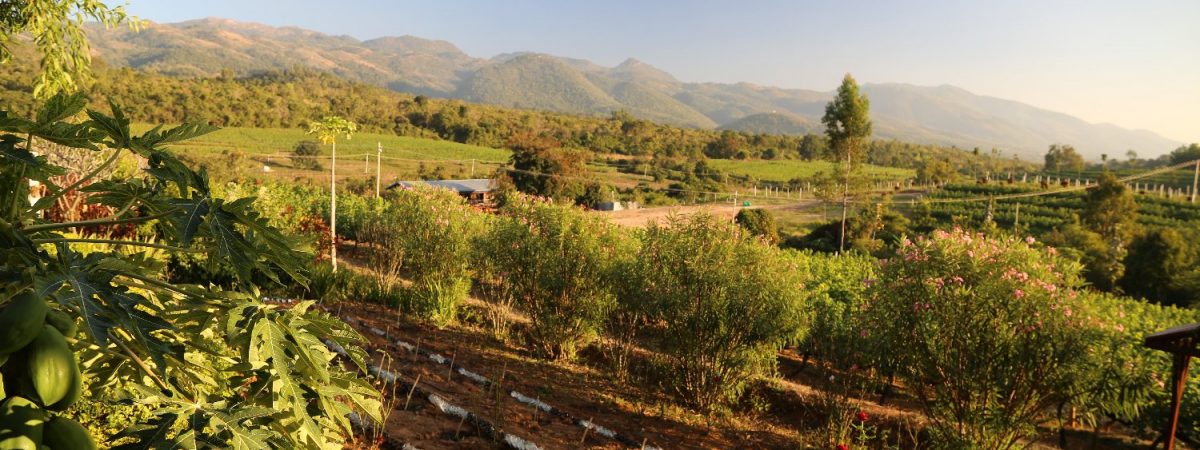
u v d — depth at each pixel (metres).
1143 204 62.53
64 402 1.25
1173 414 5.14
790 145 161.62
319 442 2.24
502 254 10.37
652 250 8.77
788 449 6.98
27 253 1.65
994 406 6.35
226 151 84.56
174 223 1.88
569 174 59.91
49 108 1.76
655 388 8.73
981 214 59.00
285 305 7.25
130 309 1.77
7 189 1.75
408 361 7.32
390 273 13.81
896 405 8.78
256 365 2.05
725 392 7.99
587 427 5.84
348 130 14.17
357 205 25.86
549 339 9.83
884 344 6.76
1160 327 11.29
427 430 4.79
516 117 160.12
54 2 7.20
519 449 4.78
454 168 92.25
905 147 175.88
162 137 1.93
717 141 153.12
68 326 1.33
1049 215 58.88
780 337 8.09
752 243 8.26
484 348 9.68
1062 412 8.52
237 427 2.04
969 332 6.15
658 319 8.48
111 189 1.93
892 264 6.73
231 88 121.56
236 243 1.99
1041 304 5.89
